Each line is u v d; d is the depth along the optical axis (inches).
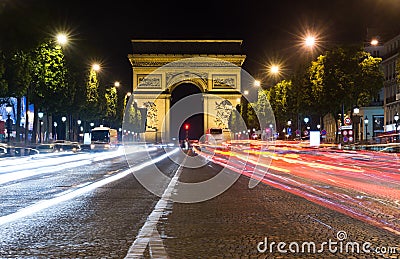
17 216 570.9
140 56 5275.6
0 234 464.8
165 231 473.7
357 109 2516.0
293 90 3351.4
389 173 1244.5
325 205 648.4
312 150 2628.0
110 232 470.6
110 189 874.1
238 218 548.4
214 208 627.5
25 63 2185.0
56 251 394.0
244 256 374.6
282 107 4074.8
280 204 661.9
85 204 673.0
